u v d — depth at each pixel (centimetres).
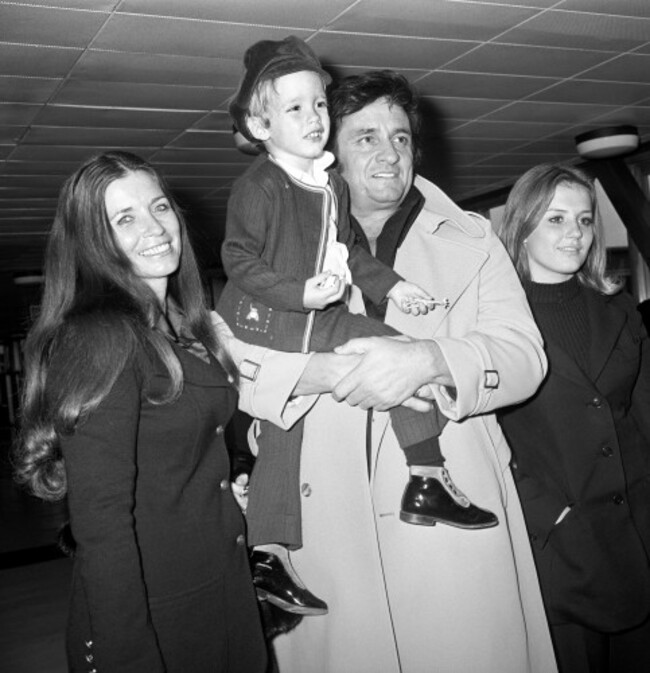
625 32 512
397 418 181
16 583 529
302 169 188
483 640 180
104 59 480
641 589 213
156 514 156
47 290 165
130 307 159
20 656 396
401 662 185
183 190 901
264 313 187
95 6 410
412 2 440
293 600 187
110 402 148
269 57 185
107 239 163
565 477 216
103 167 165
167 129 641
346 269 183
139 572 147
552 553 215
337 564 187
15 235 1120
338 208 189
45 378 158
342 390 172
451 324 189
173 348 167
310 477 190
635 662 225
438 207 200
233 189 192
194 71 508
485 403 177
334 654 187
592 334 229
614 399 228
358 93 190
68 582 520
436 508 179
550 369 219
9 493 937
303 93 183
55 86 523
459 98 636
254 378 183
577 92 643
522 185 230
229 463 173
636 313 242
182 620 156
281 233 184
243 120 192
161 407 158
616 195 846
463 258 190
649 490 227
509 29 493
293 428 188
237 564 169
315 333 185
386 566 186
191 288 183
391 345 171
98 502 145
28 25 427
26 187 821
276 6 427
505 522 188
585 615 211
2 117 581
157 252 169
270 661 200
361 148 193
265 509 186
